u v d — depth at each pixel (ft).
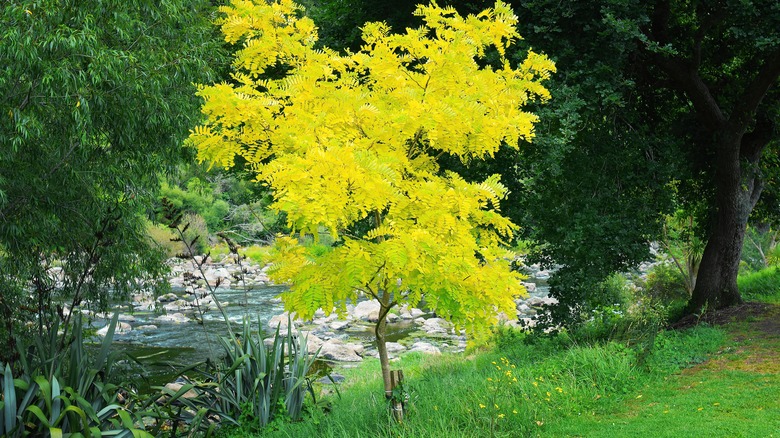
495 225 18.90
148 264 34.71
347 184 16.17
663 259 57.31
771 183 46.39
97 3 23.31
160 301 71.31
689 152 41.47
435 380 26.48
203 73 29.35
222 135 18.98
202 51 29.14
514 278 19.44
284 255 19.07
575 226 31.14
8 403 18.34
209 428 22.48
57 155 26.40
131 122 26.22
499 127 18.66
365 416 22.04
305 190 15.72
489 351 38.34
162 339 52.75
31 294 31.96
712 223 42.04
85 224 29.86
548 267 34.73
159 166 30.53
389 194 16.39
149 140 28.78
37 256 29.53
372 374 37.55
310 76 19.21
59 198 27.73
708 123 39.73
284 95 19.33
